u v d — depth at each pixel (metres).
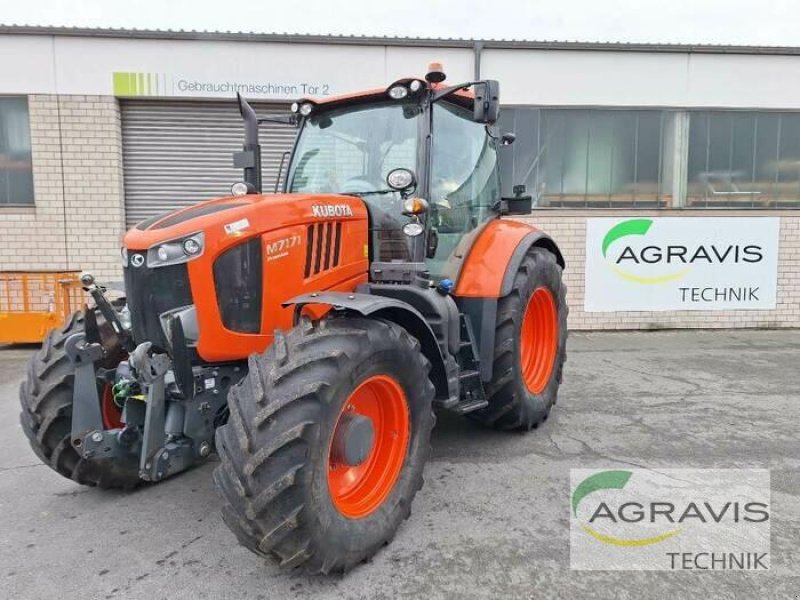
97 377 3.08
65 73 7.93
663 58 8.45
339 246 3.16
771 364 6.51
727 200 8.80
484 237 4.08
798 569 2.52
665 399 5.12
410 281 3.28
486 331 3.71
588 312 8.70
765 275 8.76
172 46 8.02
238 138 8.44
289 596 2.35
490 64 8.32
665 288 8.70
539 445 4.01
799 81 8.63
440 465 3.67
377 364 2.58
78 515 3.10
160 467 2.56
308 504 2.24
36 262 8.19
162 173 8.39
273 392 2.29
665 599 2.31
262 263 2.78
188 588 2.42
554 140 8.53
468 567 2.54
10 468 3.76
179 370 2.57
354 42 8.13
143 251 2.70
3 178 8.09
